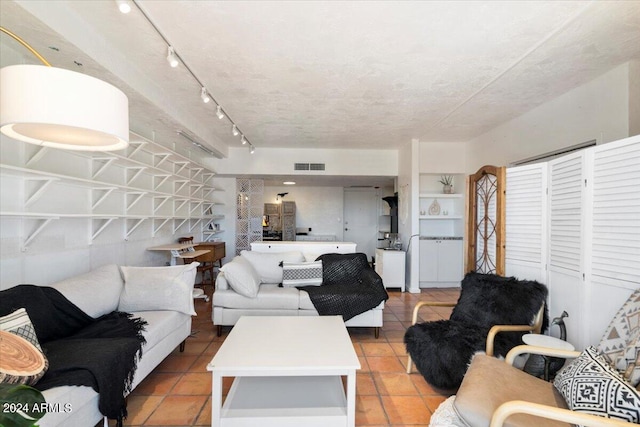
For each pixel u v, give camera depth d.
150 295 2.63
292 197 8.53
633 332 1.49
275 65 2.71
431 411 2.06
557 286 2.33
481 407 1.46
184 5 1.93
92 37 2.20
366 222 8.72
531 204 2.62
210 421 1.93
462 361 2.07
